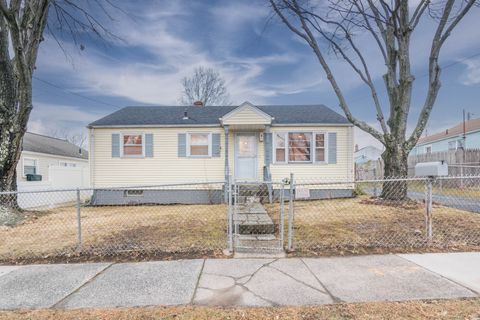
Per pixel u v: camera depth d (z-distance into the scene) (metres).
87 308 2.69
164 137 11.40
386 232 5.11
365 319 2.43
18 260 4.04
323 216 6.74
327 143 11.23
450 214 6.52
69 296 2.93
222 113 12.95
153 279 3.31
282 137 11.32
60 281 3.30
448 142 22.39
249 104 10.55
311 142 11.27
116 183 11.29
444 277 3.26
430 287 3.02
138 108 13.91
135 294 2.95
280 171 11.24
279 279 3.27
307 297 2.83
